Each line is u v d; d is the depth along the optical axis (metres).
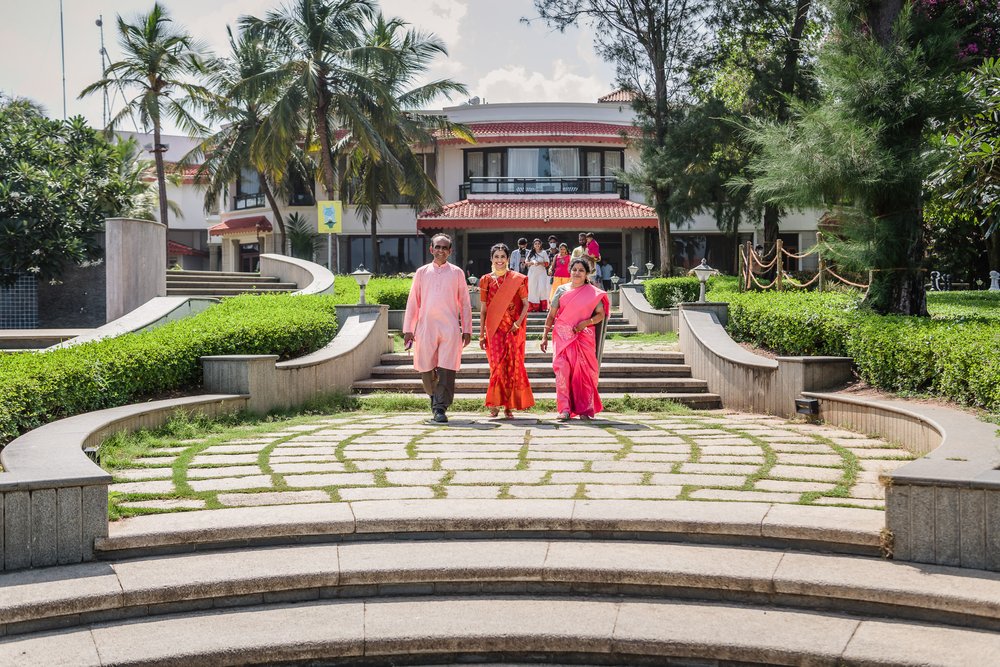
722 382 10.69
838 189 10.70
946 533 4.56
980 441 5.71
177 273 18.80
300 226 35.06
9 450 5.56
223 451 7.19
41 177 16.39
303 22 28.48
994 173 9.52
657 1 25.53
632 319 17.75
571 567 4.62
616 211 32.25
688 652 4.05
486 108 35.06
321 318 12.22
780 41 24.14
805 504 5.37
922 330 8.55
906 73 10.50
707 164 24.64
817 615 4.32
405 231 34.56
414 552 4.86
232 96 28.30
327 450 7.27
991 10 17.55
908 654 3.85
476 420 9.20
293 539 5.02
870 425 8.00
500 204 33.47
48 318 16.39
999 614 4.02
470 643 4.14
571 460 6.84
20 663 3.83
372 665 4.13
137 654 3.93
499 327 9.25
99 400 7.84
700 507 5.29
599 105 35.12
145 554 4.80
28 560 4.61
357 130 28.30
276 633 4.15
